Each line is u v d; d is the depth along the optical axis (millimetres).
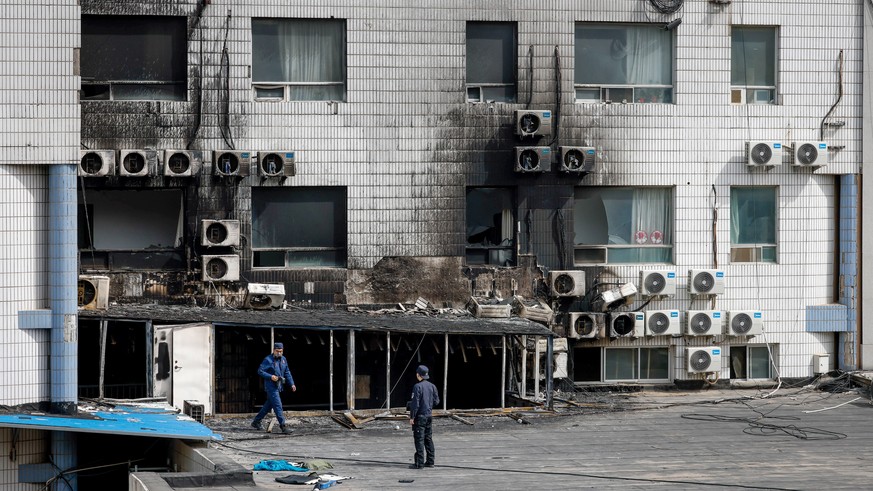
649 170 48719
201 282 45719
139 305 45125
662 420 42719
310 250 46906
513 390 45781
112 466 38938
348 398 42875
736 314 48750
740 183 49438
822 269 50312
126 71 45594
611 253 49281
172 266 46125
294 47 46688
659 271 48594
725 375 49844
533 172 47375
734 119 49219
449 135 47188
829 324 50188
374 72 46688
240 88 45875
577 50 48594
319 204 47000
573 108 48094
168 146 45469
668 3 48531
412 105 46938
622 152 48500
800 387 50000
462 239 47375
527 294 47938
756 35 49781
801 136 49625
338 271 46688
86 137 44969
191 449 35031
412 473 32531
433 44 47000
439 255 47250
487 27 47812
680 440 38656
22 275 37500
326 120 46438
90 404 40281
